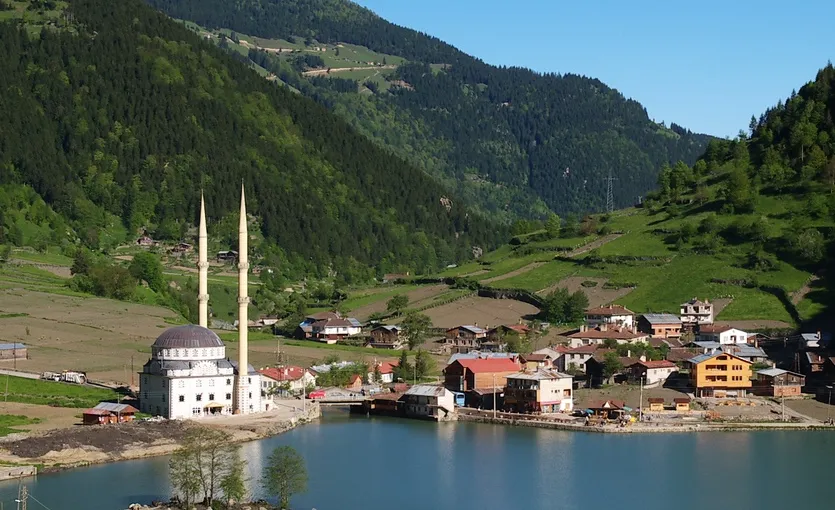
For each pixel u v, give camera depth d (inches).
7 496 7480.3
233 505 7298.2
